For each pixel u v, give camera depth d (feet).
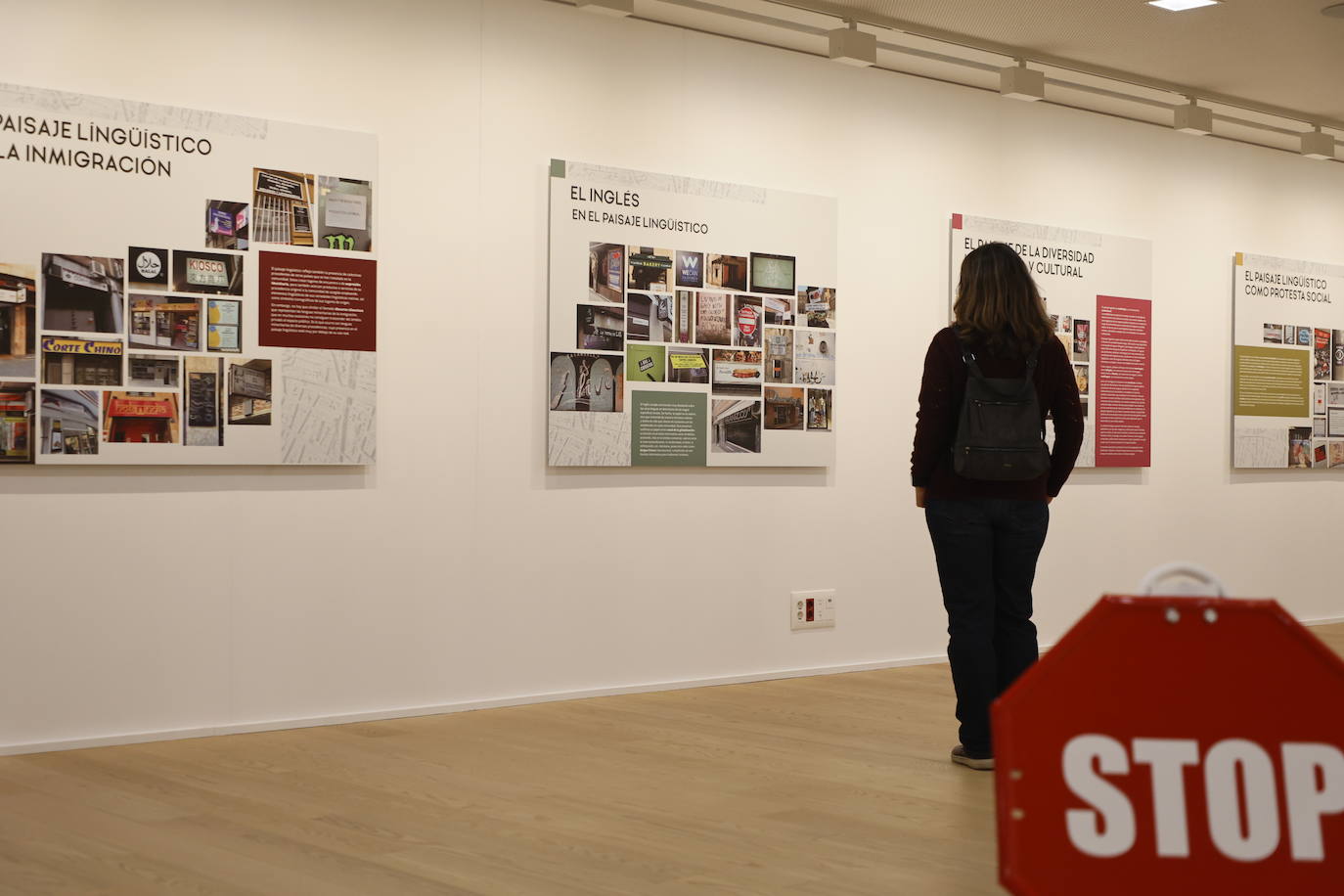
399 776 14.47
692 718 18.22
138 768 14.89
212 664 16.92
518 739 16.63
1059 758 5.72
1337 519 31.19
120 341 16.21
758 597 21.89
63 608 15.96
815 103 22.66
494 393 19.21
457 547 18.86
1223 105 26.25
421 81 18.62
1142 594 6.26
